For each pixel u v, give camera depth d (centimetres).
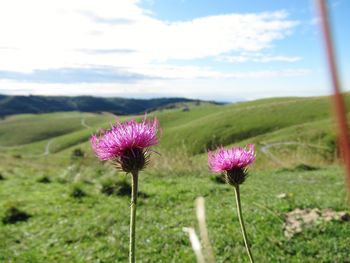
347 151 41
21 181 1883
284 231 970
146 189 1524
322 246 876
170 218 1146
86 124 18525
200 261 110
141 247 956
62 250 976
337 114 41
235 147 354
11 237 1062
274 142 6962
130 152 272
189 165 2016
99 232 1060
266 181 1702
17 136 16950
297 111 10431
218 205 1236
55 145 14538
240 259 845
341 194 1311
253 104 14262
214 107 15162
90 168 2069
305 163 2177
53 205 1354
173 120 14000
